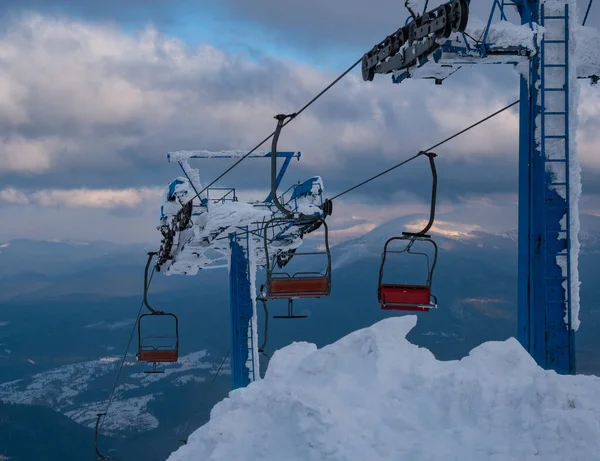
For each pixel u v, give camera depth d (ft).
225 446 27.27
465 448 22.61
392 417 25.20
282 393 27.48
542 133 44.68
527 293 45.68
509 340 27.35
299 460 24.49
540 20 44.91
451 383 25.52
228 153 89.20
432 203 45.32
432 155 45.37
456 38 43.88
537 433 21.98
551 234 44.91
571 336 44.55
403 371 28.04
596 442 21.20
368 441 24.45
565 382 23.76
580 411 22.09
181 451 29.32
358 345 30.07
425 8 43.78
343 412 25.94
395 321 30.17
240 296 92.84
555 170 44.88
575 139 44.62
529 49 44.52
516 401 23.77
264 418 27.76
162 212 89.76
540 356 44.78
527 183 45.93
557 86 44.88
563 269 44.80
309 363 29.86
